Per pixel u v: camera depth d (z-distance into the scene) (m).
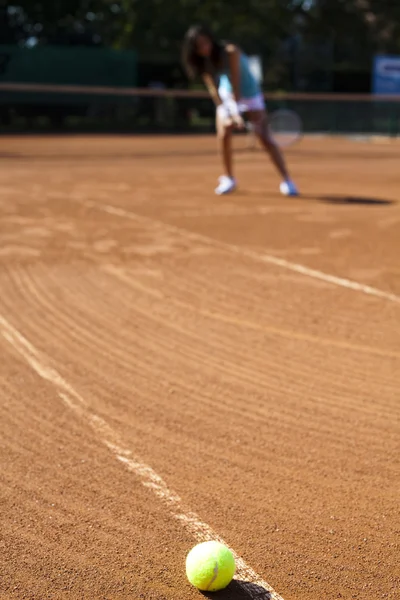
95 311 4.66
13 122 28.75
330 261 5.90
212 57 8.53
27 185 10.59
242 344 4.09
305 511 2.49
